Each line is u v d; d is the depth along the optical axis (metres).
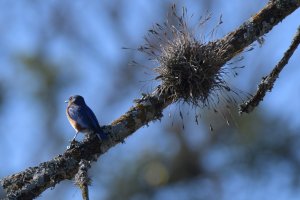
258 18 9.42
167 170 17.19
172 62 9.07
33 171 8.38
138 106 8.96
